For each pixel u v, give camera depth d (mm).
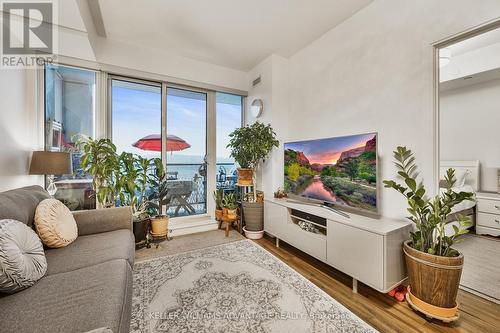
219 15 2332
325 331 1316
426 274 1423
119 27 2514
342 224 1842
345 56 2402
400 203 1913
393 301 1628
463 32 1566
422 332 1331
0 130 1661
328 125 2621
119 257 1357
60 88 2557
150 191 2990
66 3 1724
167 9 2236
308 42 2850
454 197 1444
